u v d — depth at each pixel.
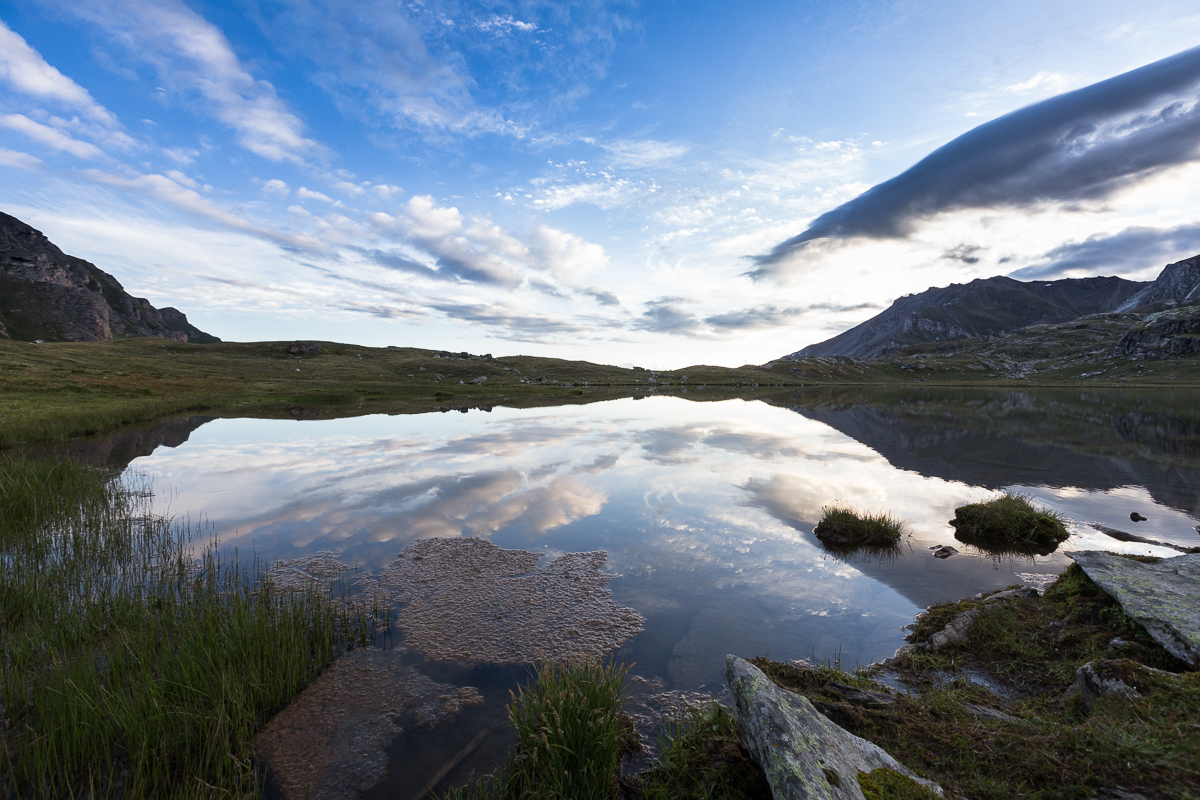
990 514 11.92
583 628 7.61
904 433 30.34
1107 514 13.27
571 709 4.55
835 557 10.52
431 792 4.57
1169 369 137.00
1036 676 5.93
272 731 5.42
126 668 5.84
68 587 8.31
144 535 11.47
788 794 3.23
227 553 10.66
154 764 4.48
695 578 9.48
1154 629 5.61
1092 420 37.22
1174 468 19.28
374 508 14.14
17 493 11.98
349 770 4.86
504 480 17.61
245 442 26.34
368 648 7.05
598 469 19.50
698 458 21.86
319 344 148.75
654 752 4.95
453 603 8.47
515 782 4.49
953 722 4.75
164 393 49.62
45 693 5.20
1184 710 3.95
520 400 66.31
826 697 5.34
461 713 5.69
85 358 84.75
